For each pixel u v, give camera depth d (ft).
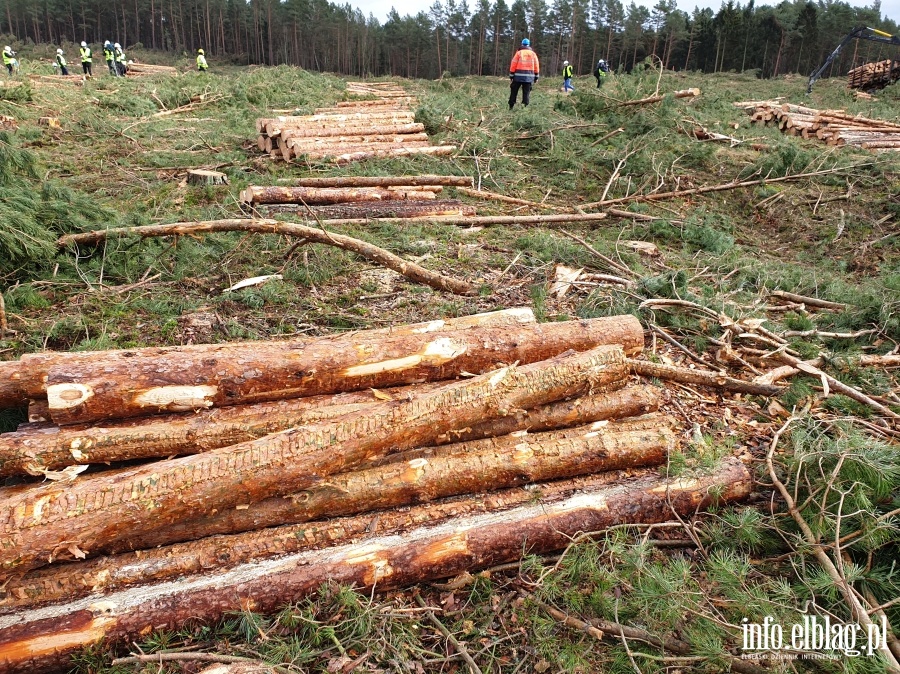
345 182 28.63
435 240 24.16
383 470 10.44
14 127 34.99
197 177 28.37
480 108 46.11
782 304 21.07
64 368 10.18
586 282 20.63
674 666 8.29
